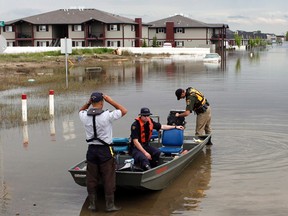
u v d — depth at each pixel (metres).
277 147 11.87
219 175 9.59
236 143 12.34
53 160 10.90
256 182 9.09
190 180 9.30
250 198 8.21
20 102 19.91
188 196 8.40
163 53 71.62
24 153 11.55
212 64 50.53
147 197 8.39
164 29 94.31
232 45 125.25
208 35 93.38
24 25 79.56
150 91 24.83
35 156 11.26
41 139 13.09
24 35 79.50
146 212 7.70
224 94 23.27
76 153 11.55
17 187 9.00
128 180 7.95
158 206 7.95
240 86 27.28
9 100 20.64
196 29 92.50
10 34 79.62
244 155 11.12
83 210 7.84
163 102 20.34
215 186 8.91
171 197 8.38
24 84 27.41
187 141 11.27
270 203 7.95
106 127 7.58
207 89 25.69
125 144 9.11
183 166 9.81
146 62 54.12
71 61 49.06
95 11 81.25
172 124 11.57
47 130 14.30
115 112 7.58
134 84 28.78
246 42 149.12
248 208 7.74
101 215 7.62
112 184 7.72
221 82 29.94
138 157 8.45
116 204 8.08
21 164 10.57
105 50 66.31
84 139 13.09
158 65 48.66
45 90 24.17
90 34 78.62
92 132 7.61
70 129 14.45
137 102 20.39
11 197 8.46
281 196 8.29
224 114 16.92
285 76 34.78
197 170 9.96
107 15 79.50
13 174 9.81
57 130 14.30
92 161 7.70
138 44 83.25
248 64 50.88
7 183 9.24
